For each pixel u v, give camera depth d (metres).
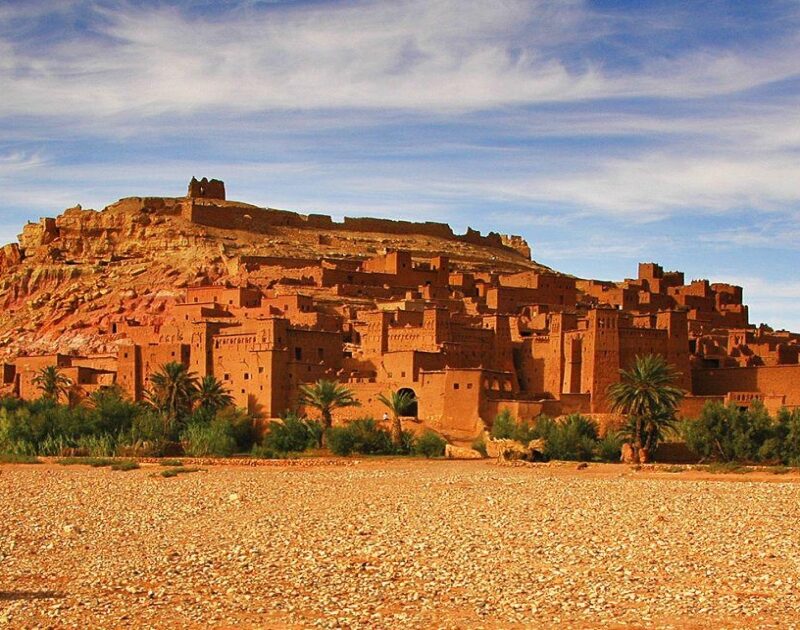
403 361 129.75
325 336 140.75
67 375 154.25
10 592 50.88
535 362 138.50
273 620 45.59
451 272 192.00
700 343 151.25
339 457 115.06
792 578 50.75
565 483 88.31
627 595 48.00
